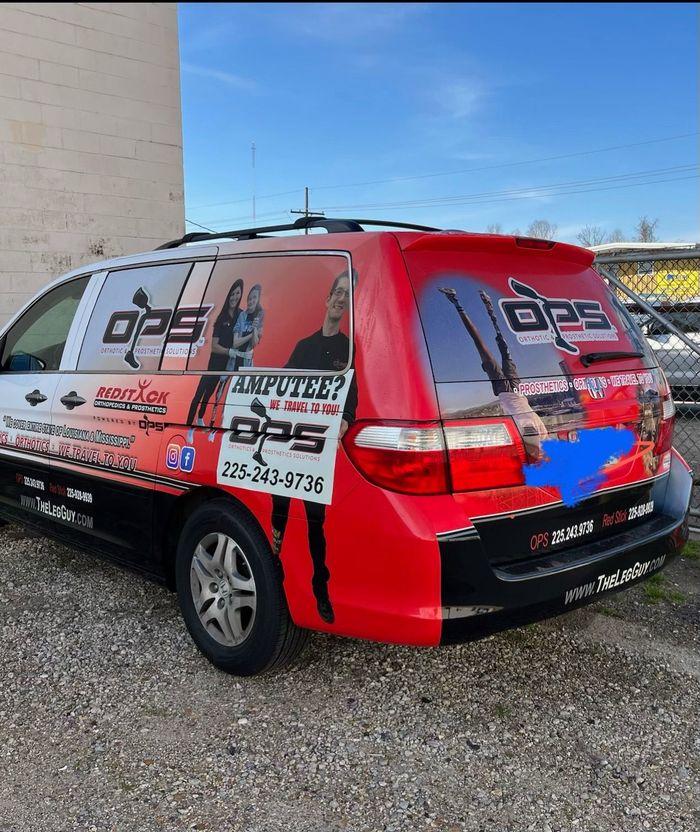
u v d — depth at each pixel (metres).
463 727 2.86
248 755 2.69
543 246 3.01
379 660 3.38
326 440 2.66
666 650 3.46
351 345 2.67
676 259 5.24
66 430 3.93
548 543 2.77
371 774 2.58
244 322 3.10
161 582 3.54
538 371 2.76
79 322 4.05
